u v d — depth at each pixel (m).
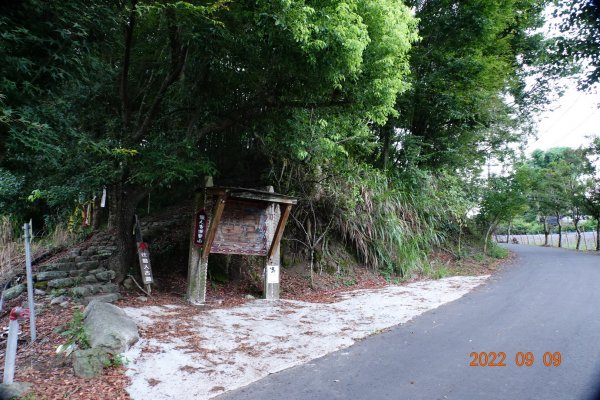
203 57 7.63
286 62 7.12
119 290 7.50
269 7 6.25
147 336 5.18
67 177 6.66
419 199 13.50
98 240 10.23
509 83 16.64
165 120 8.74
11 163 5.62
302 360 4.71
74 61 5.38
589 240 29.53
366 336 5.66
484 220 18.91
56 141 5.43
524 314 6.76
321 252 11.01
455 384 3.96
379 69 8.08
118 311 5.38
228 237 7.91
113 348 4.48
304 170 10.48
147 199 12.10
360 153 12.77
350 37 6.64
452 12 13.38
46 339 4.98
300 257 10.81
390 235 11.72
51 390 3.71
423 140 15.34
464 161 16.66
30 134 4.83
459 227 16.62
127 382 3.95
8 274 8.42
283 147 9.54
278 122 8.84
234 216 8.03
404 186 13.52
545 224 31.80
